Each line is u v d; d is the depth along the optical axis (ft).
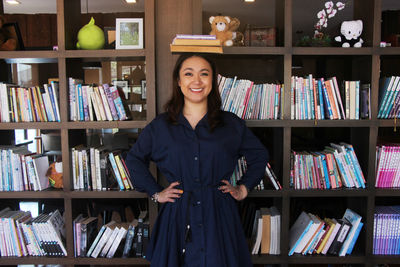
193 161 4.55
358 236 6.53
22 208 8.48
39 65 13.66
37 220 6.34
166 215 4.70
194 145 4.56
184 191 4.61
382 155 6.29
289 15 5.93
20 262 6.23
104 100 6.14
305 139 13.34
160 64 6.35
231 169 4.80
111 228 6.38
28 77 13.62
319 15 6.40
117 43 6.14
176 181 4.68
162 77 6.36
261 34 6.43
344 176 6.31
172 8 6.27
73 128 6.05
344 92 6.20
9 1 13.73
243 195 4.93
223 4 14.74
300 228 6.54
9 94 6.13
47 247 6.30
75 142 6.61
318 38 6.37
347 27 6.14
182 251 4.54
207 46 4.97
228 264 4.53
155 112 6.00
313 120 6.07
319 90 6.12
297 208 8.36
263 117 6.24
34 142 8.89
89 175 6.33
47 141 8.11
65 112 6.03
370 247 6.25
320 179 6.32
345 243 6.27
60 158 7.14
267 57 6.54
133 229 6.37
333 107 6.15
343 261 6.23
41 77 13.73
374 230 6.34
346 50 5.96
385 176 6.33
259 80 10.13
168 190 4.63
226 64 10.25
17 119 6.15
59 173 6.37
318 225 6.25
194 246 4.45
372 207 6.19
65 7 6.01
